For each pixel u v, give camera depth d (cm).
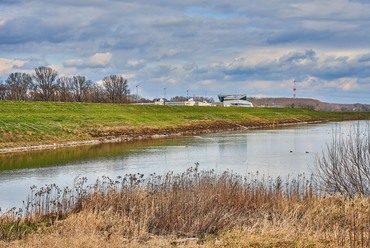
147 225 1549
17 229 1600
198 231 1516
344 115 13300
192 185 1973
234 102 15525
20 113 6625
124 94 13775
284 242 1250
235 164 3766
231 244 1267
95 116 7175
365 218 1423
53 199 2062
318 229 1405
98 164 3750
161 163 3831
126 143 5603
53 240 1327
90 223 1553
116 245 1287
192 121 8581
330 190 2062
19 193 2531
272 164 3734
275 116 11138
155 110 9256
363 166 2042
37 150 4722
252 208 1853
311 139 5981
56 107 7638
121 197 1830
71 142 5409
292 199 1909
